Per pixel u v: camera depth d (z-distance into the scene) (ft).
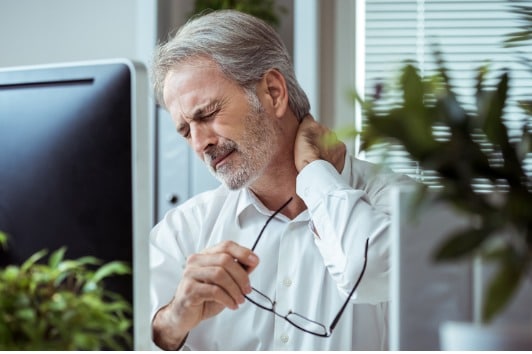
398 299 3.29
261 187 7.13
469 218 2.76
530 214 2.67
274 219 7.22
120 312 3.92
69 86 4.19
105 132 4.08
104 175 4.08
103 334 3.44
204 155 6.80
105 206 4.08
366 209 6.39
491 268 3.24
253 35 6.81
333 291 6.89
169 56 6.73
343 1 14.43
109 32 14.69
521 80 11.88
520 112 3.10
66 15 14.74
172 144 12.73
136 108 4.03
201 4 13.87
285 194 7.13
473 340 3.06
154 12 13.69
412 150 2.73
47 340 3.29
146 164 4.08
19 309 3.28
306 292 6.93
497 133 2.75
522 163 2.76
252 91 6.75
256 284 7.05
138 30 13.76
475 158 2.72
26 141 4.27
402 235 3.30
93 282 3.52
